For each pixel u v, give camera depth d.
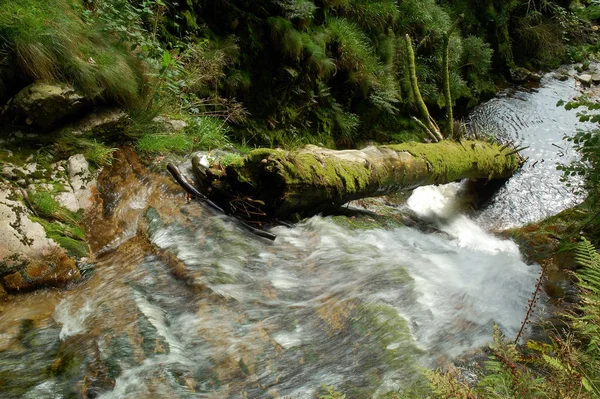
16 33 4.07
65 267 3.54
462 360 2.89
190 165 4.69
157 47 5.12
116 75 4.61
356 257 3.87
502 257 4.33
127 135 4.72
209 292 3.38
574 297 3.67
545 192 6.57
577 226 4.82
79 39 4.51
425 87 8.45
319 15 7.37
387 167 4.98
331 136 7.33
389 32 8.45
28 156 4.05
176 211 4.22
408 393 2.56
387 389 2.62
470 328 3.19
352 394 2.61
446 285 3.62
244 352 2.91
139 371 2.73
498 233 5.50
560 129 8.48
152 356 2.83
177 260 3.69
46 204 3.81
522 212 6.21
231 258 3.76
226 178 4.29
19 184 3.83
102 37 4.75
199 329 3.08
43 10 4.36
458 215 6.11
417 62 8.77
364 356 2.88
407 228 5.08
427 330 3.11
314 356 2.89
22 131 4.13
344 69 7.48
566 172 4.95
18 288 3.35
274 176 4.12
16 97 4.06
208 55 5.95
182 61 5.68
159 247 3.85
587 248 3.03
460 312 3.33
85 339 2.97
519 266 4.14
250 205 4.28
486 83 10.02
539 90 10.51
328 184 4.39
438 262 4.06
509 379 2.14
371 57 7.82
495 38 10.94
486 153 6.25
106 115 4.62
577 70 11.64
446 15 9.64
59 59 4.27
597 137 4.48
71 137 4.33
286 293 3.47
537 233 4.99
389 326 3.07
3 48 4.06
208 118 5.71
